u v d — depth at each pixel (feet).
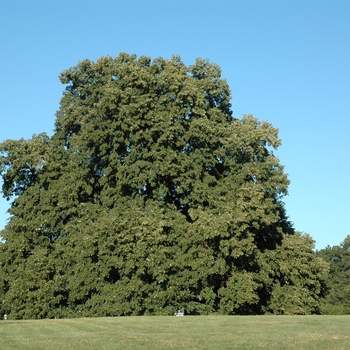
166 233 125.70
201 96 136.77
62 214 134.00
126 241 121.29
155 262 120.37
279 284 135.03
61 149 142.31
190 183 130.62
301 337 65.62
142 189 133.59
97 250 123.54
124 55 148.97
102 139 131.03
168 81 136.05
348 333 69.41
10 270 130.62
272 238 139.95
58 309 125.39
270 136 135.44
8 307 127.24
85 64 147.54
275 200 141.79
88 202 134.62
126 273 120.67
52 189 134.92
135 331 74.02
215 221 120.67
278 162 136.05
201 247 124.88
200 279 125.08
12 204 141.28
